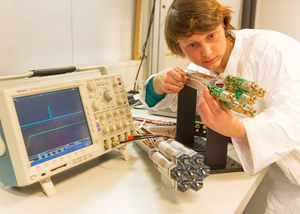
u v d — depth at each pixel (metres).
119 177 0.86
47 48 1.33
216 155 0.91
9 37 1.16
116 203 0.73
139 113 1.49
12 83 1.14
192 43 0.93
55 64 1.38
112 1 1.68
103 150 0.91
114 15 1.71
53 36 1.35
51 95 0.82
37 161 0.75
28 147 0.74
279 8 2.99
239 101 0.69
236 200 0.76
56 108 0.82
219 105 0.76
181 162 0.74
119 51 1.81
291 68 0.89
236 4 2.97
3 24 1.13
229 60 1.03
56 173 0.79
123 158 0.97
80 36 1.50
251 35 1.06
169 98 1.29
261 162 0.85
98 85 0.93
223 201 0.75
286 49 0.94
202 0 0.88
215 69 1.05
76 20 1.46
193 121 1.07
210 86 0.77
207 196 0.77
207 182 0.85
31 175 0.72
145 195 0.77
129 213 0.69
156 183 0.83
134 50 1.91
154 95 1.30
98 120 0.91
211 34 0.92
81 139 0.87
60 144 0.81
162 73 1.22
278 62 0.91
